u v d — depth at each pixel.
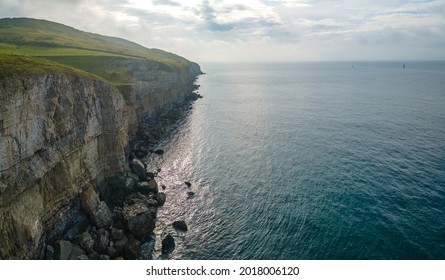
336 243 41.28
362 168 63.34
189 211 48.97
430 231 43.12
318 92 188.00
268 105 142.00
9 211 30.36
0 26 155.75
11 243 29.73
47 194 36.91
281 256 39.34
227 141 84.00
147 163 67.31
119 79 82.94
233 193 54.62
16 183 31.78
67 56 94.12
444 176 58.69
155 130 87.12
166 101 111.81
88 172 46.19
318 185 56.75
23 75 34.75
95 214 42.12
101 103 51.78
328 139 83.75
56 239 37.56
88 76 50.34
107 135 52.22
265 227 44.97
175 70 126.69
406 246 40.38
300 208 49.50
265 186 57.06
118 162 52.88
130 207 45.12
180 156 72.19
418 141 79.62
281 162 68.25
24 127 33.28
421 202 50.06
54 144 39.00
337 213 47.75
